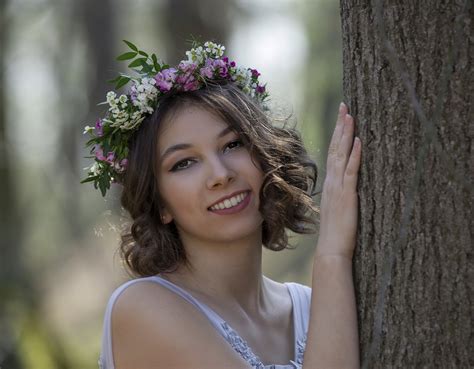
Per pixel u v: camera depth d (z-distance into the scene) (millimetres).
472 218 2404
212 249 3137
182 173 3068
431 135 2332
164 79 3090
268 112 3439
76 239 12828
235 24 11914
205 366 2879
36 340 9352
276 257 13727
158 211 3180
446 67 2350
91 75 12625
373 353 2477
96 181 3291
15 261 10219
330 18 16781
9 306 9281
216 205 3053
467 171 2402
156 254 3143
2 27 12648
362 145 2607
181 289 3045
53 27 13812
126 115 3115
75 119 13047
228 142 3057
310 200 3320
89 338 11406
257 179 3100
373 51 2541
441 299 2441
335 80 16141
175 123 3053
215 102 3041
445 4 2416
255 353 3066
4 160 11273
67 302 12531
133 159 3139
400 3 2473
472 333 2414
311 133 15852
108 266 12656
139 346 2922
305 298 3373
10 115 12164
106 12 12742
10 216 10977
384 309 2537
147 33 13172
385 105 2518
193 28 11078
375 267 2576
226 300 3129
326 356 2609
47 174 13070
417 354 2480
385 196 2533
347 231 2654
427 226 2451
